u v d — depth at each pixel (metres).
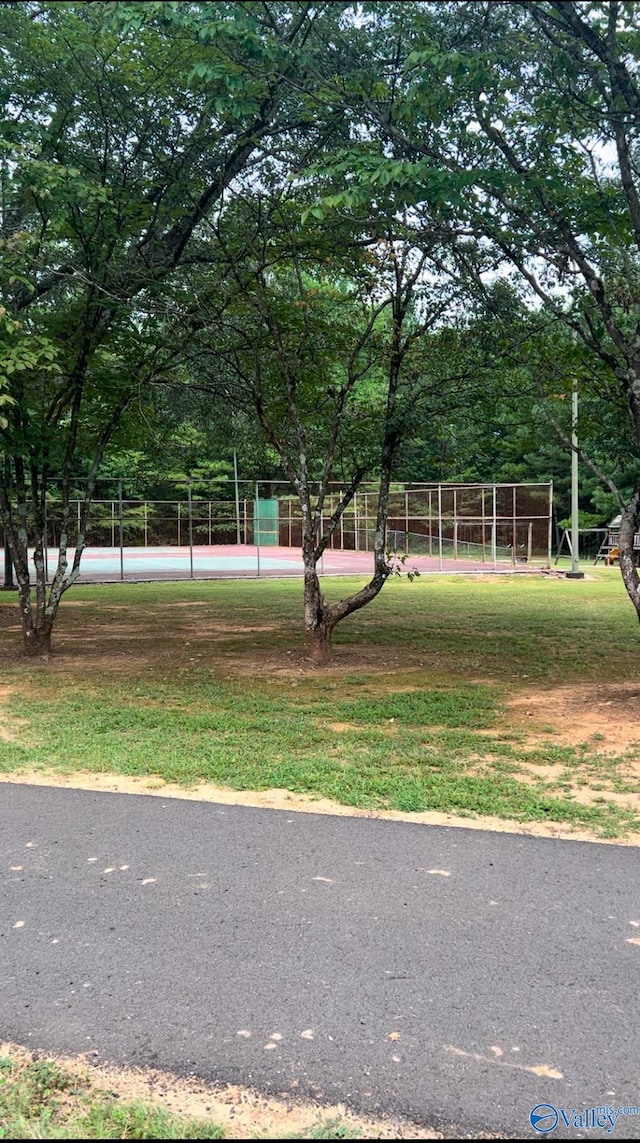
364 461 9.69
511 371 9.26
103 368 10.37
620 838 4.25
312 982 2.89
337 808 4.73
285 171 8.27
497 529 31.45
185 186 8.64
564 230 6.96
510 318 8.76
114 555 34.91
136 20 5.71
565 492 34.22
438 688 8.09
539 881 3.71
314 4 6.56
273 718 6.83
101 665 9.53
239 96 6.57
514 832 4.33
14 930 3.29
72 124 8.55
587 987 2.85
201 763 5.57
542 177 6.64
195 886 3.68
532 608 14.98
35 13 7.88
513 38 6.31
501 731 6.44
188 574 23.41
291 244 8.90
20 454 9.30
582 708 7.21
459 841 4.19
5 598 17.52
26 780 5.32
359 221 7.83
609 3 5.74
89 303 9.05
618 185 7.55
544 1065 2.45
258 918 3.37
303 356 10.06
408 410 9.20
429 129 6.66
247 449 15.59
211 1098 2.32
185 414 14.31
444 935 3.21
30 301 9.60
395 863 3.91
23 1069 2.45
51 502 29.48
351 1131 2.20
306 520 9.52
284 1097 2.32
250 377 10.55
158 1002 2.78
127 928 3.30
